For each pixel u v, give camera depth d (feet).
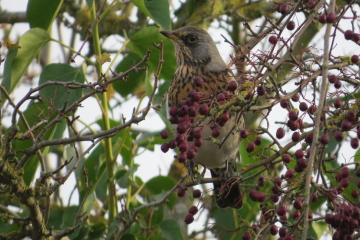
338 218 20.51
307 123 23.04
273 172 38.29
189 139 23.50
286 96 22.18
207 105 22.66
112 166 35.88
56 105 33.06
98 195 37.58
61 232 29.09
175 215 44.86
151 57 37.93
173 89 36.24
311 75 22.48
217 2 48.91
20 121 32.94
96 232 36.24
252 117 45.47
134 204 40.06
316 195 22.22
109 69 34.27
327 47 20.61
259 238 23.67
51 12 34.37
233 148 35.73
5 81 32.42
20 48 32.37
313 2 24.77
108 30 48.42
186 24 49.37
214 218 40.04
